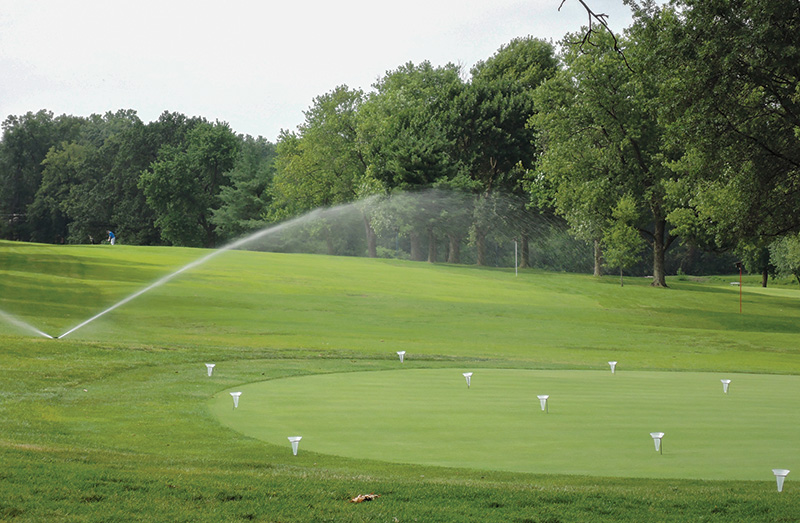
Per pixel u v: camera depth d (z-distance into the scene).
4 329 26.88
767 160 31.77
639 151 62.81
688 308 52.91
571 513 7.66
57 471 8.91
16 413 13.76
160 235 117.19
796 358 30.48
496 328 37.38
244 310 37.91
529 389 17.08
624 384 18.20
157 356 22.77
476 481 9.06
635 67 33.38
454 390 16.89
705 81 28.88
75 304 35.38
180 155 112.12
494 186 81.12
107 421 13.27
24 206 151.62
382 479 9.12
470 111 78.56
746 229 35.22
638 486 8.88
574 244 99.12
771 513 7.66
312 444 11.30
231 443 11.46
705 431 12.16
